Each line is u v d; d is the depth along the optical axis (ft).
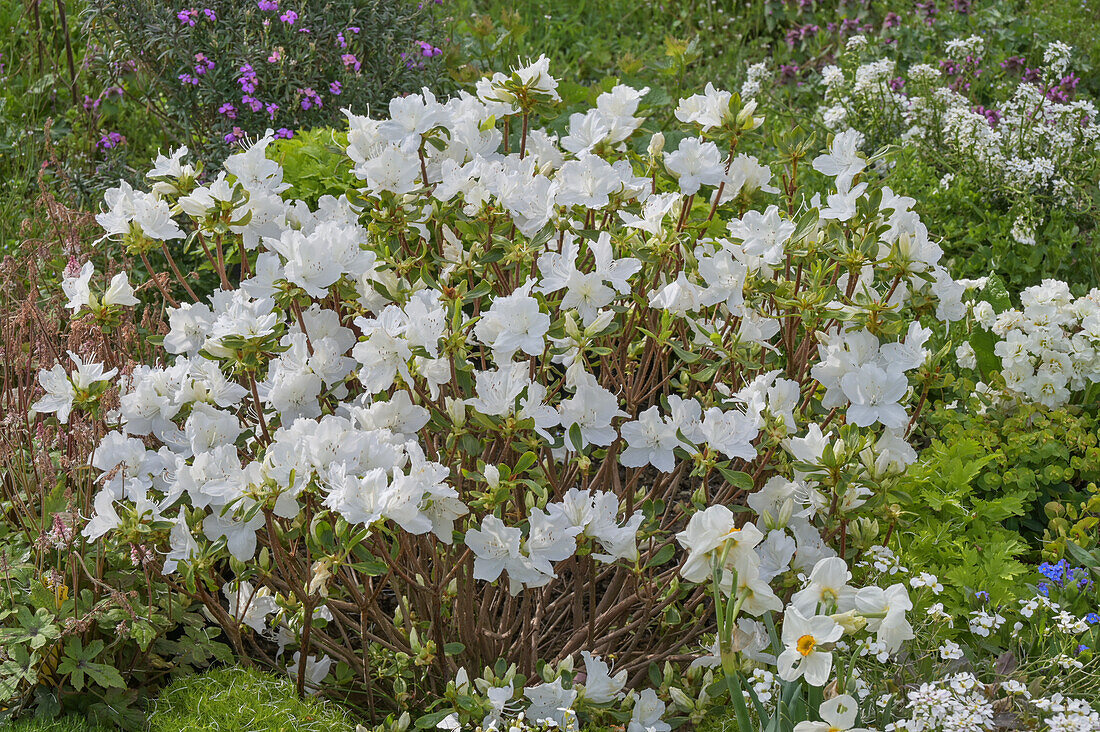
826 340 8.83
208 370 8.52
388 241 9.37
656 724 8.54
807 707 7.21
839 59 24.38
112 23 17.29
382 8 18.11
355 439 7.44
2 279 11.46
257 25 17.21
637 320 9.79
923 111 18.98
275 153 15.65
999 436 12.55
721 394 9.55
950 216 16.72
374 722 8.89
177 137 18.44
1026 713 7.96
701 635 9.72
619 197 9.32
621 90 9.87
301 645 8.46
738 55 25.75
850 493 8.52
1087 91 24.00
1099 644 9.23
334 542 7.47
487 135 10.00
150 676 9.34
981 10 26.02
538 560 7.66
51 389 8.58
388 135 9.34
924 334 8.65
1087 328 12.61
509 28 20.16
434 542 8.53
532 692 8.04
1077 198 17.04
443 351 7.80
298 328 9.08
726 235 13.84
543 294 8.85
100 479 8.34
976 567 10.35
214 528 7.91
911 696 7.45
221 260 9.45
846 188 9.01
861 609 6.93
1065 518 11.62
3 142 18.52
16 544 9.61
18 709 8.64
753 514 9.92
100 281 12.24
